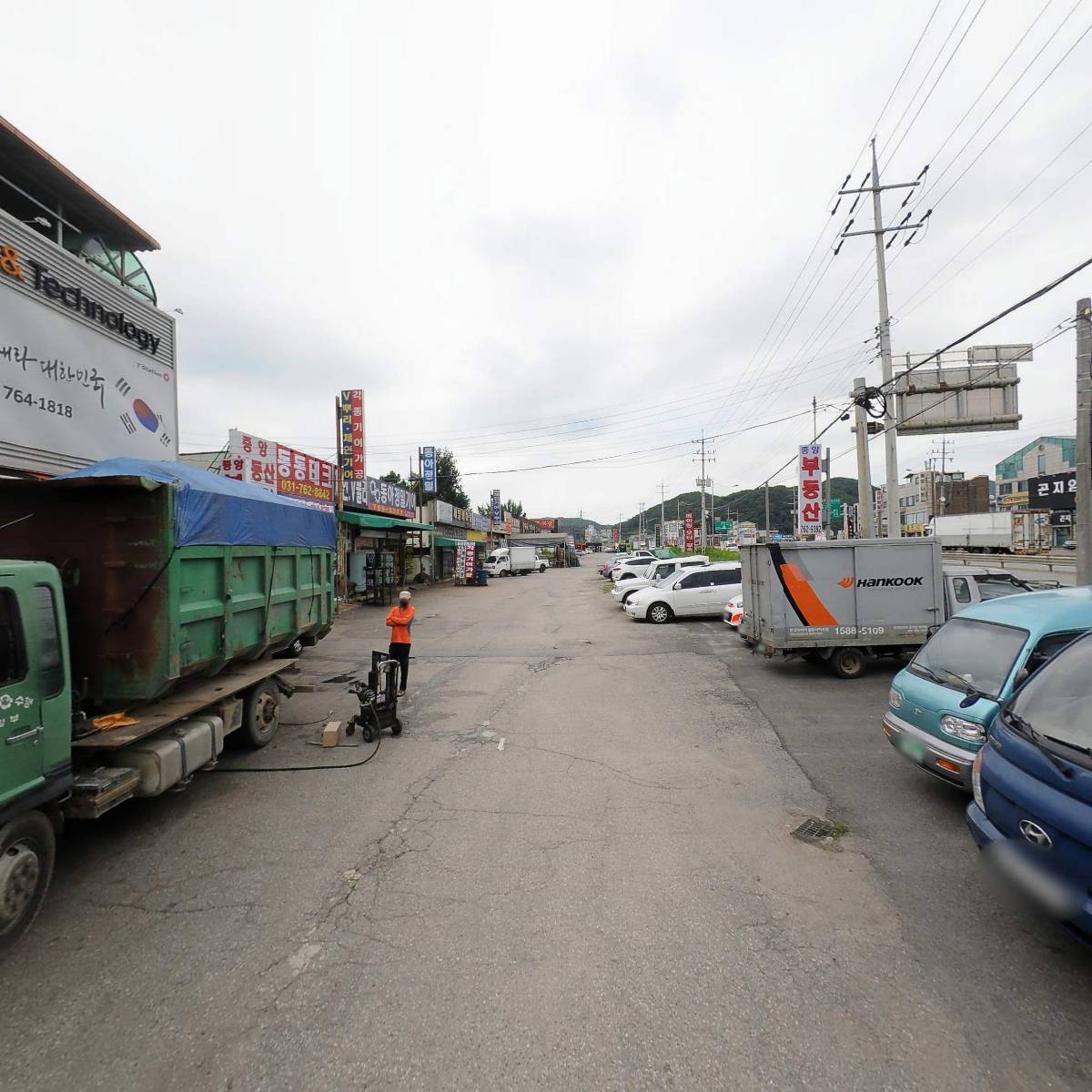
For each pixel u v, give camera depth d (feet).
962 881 13.30
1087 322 34.55
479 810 17.39
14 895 11.31
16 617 11.79
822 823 16.25
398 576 104.99
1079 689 12.00
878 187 60.18
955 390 58.70
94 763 15.28
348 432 83.82
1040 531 184.85
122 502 16.20
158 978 10.47
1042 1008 9.49
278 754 22.44
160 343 38.91
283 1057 8.71
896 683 19.71
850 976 10.28
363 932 11.68
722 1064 8.44
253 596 20.93
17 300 28.19
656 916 12.05
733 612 51.85
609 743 23.36
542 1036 8.98
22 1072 8.53
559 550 267.80
